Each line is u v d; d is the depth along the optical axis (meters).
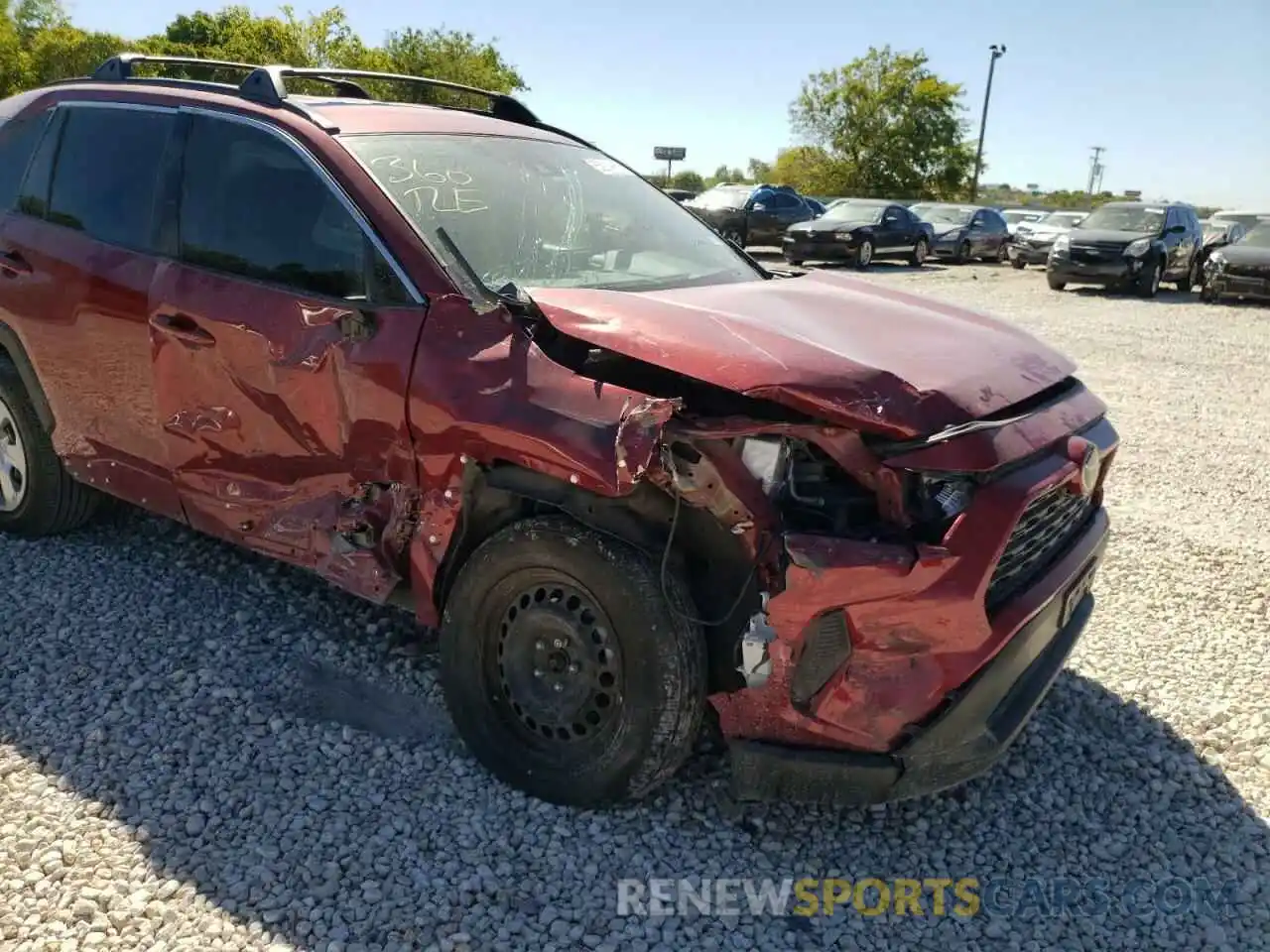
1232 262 18.34
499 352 2.95
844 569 2.60
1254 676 4.11
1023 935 2.71
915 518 2.68
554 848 2.89
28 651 3.80
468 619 3.09
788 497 2.75
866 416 2.64
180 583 4.38
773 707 2.76
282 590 4.36
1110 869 2.98
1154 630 4.49
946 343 3.20
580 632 2.91
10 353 4.38
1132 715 3.80
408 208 3.36
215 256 3.64
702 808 3.11
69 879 2.67
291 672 3.74
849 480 2.76
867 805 2.95
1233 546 5.52
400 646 3.96
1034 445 2.88
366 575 3.29
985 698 2.79
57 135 4.36
